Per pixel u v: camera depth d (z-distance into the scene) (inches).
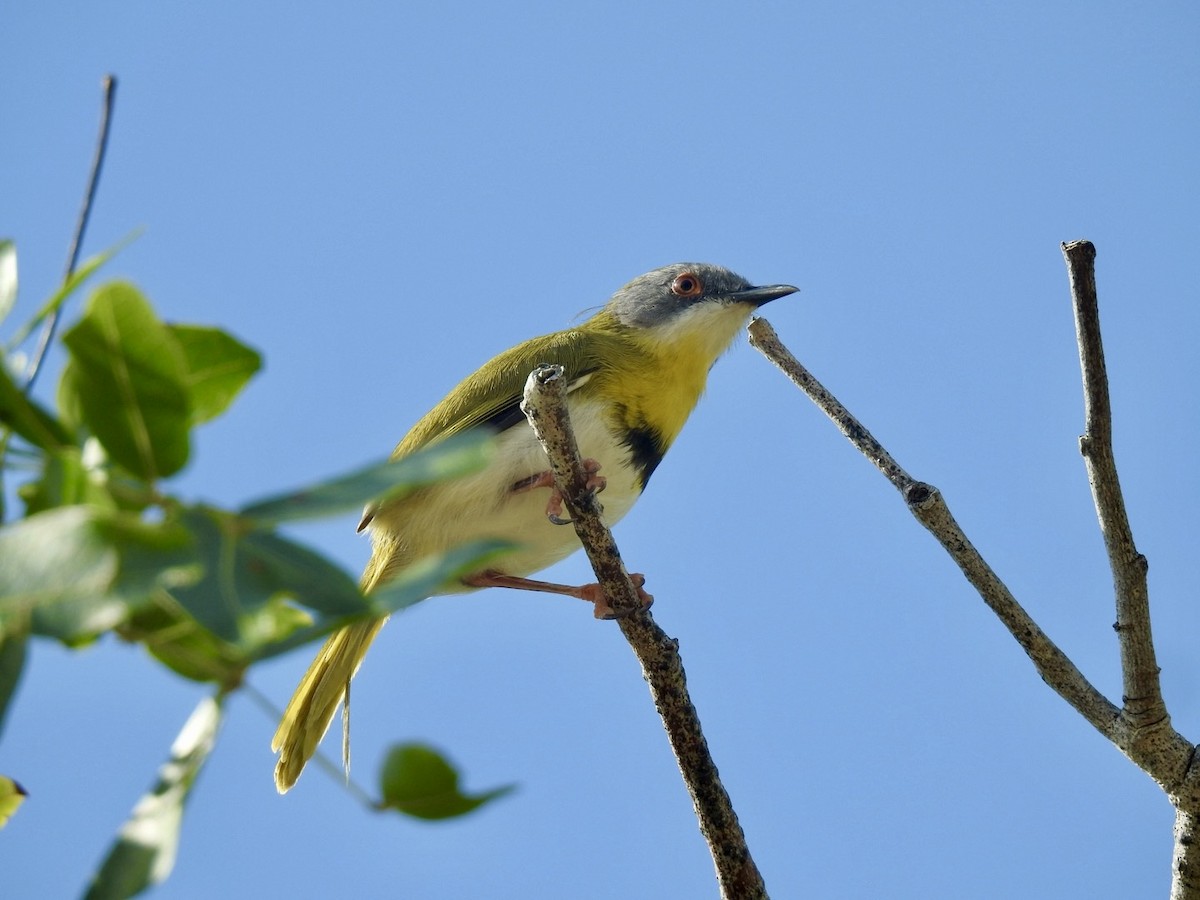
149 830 64.7
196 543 57.8
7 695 61.3
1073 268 106.0
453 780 68.1
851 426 107.1
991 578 106.6
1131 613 106.2
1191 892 106.3
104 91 105.3
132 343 64.6
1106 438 106.1
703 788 106.7
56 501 62.3
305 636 64.2
